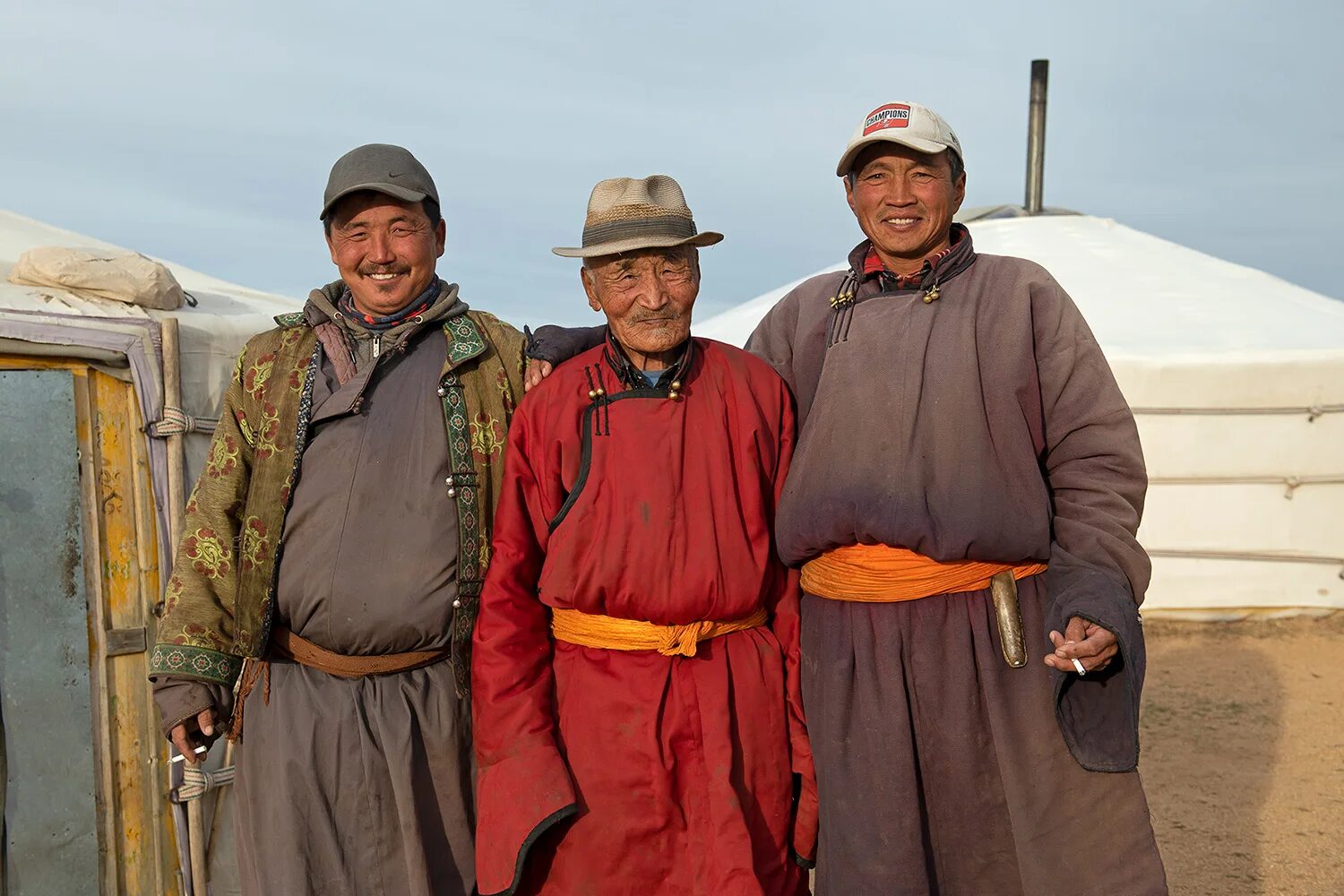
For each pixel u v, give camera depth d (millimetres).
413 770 2367
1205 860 4586
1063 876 2152
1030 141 11977
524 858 2152
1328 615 8133
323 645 2377
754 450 2307
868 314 2361
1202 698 6777
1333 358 7887
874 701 2209
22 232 4848
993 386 2244
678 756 2221
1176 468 8055
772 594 2396
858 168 2373
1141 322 8766
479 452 2426
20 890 3340
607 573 2199
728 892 2133
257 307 4332
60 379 3426
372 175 2332
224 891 3682
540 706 2279
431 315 2451
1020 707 2186
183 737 2393
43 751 3381
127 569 3553
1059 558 2225
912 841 2168
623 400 2273
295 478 2375
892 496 2199
